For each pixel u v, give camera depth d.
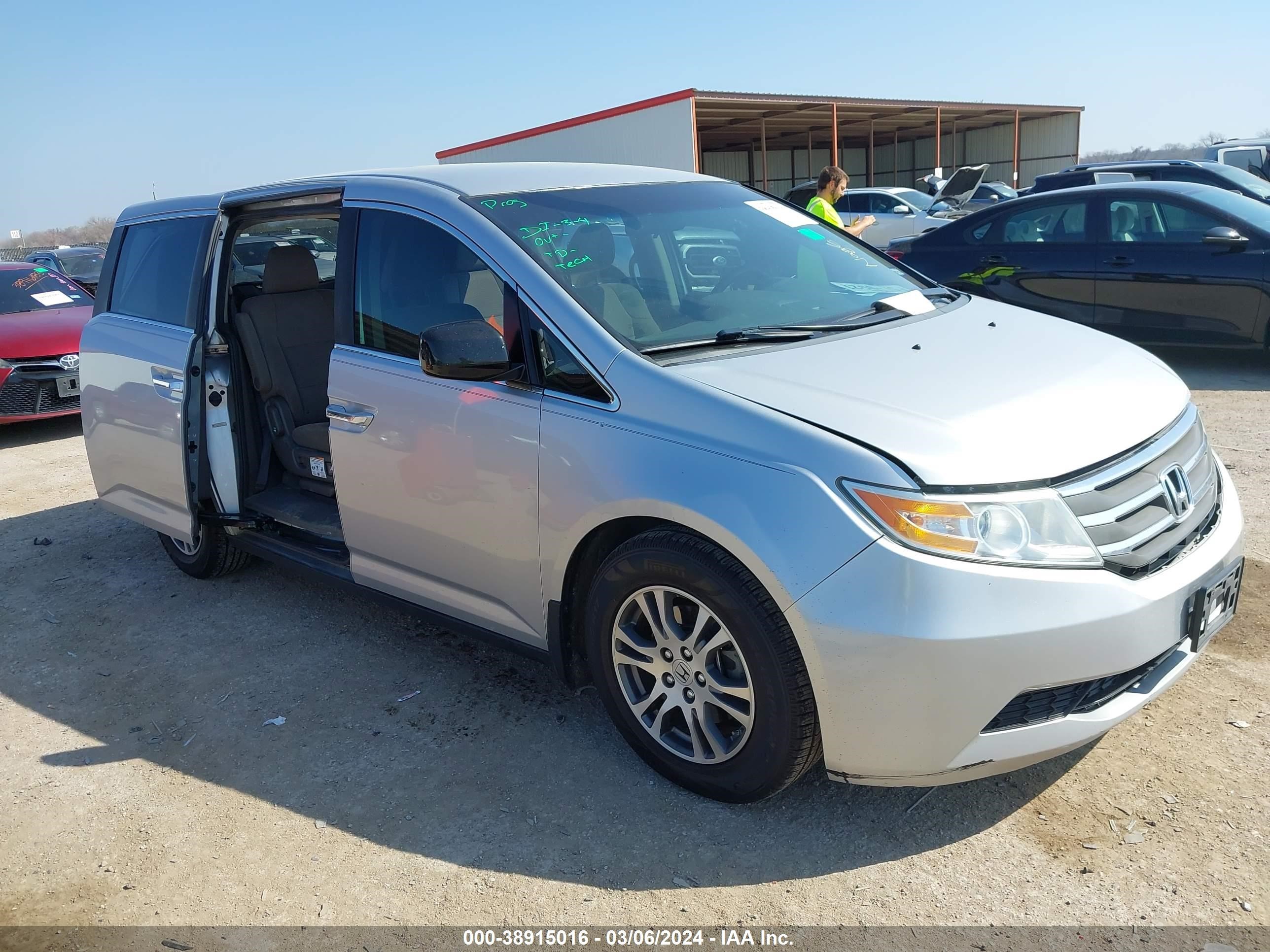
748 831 2.58
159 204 4.52
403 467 3.14
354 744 3.14
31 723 3.45
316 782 2.95
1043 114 34.69
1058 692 2.30
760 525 2.32
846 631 2.24
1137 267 7.21
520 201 3.24
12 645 4.11
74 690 3.67
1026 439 2.35
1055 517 2.25
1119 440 2.45
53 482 6.62
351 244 3.42
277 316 4.29
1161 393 2.78
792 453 2.32
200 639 4.02
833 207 8.04
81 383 4.64
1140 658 2.31
